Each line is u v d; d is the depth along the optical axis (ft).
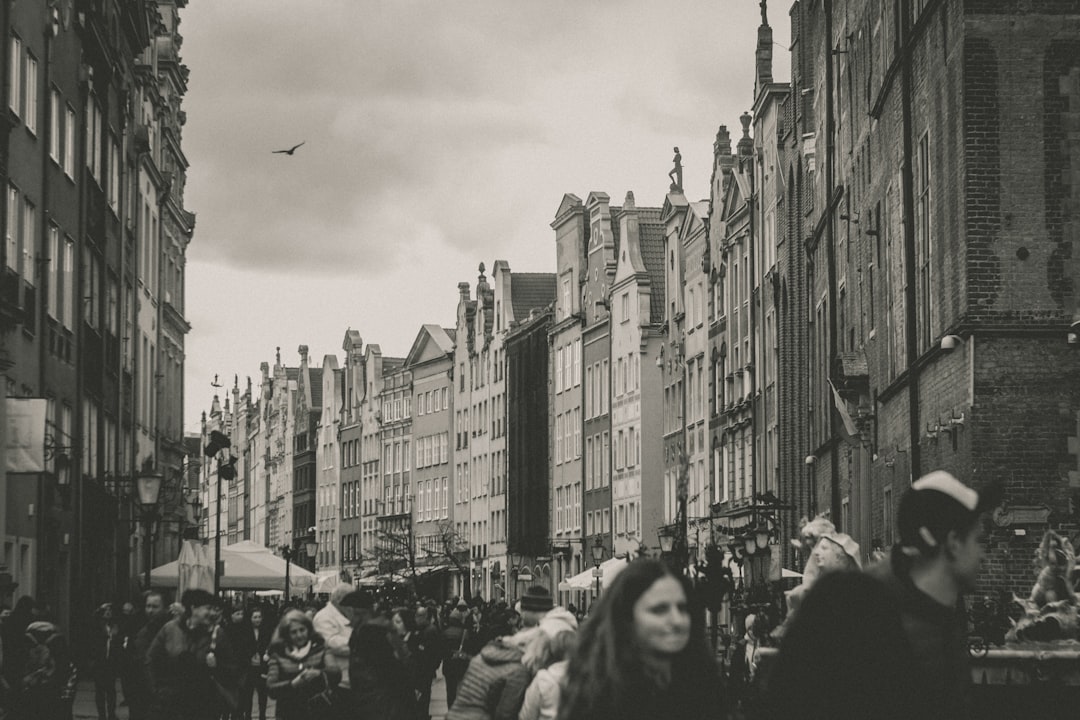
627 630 20.88
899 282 108.06
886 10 114.83
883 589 20.53
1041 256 83.56
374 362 476.54
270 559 155.94
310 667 53.47
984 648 60.85
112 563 165.58
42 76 124.16
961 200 85.15
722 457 235.40
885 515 115.55
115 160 167.73
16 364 115.44
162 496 190.70
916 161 100.94
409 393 448.65
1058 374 83.25
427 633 100.42
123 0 167.43
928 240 96.94
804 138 168.35
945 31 89.51
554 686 32.45
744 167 219.20
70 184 136.46
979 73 83.97
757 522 175.63
